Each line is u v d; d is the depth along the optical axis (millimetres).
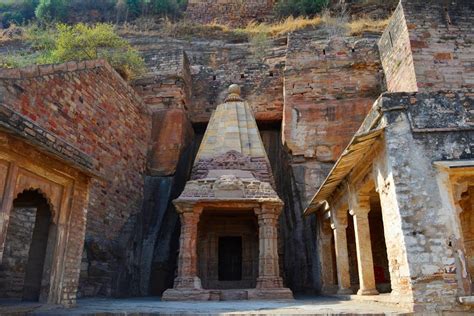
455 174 7031
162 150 16609
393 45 15508
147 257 14086
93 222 11781
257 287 10961
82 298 10680
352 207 9984
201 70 20344
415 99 7539
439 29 14055
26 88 9117
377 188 8133
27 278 6727
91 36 16406
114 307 7297
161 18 27516
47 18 28266
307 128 16109
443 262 6535
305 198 14914
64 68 10875
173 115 17188
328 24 21344
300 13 26594
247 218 14570
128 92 15078
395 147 7270
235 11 28203
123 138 14336
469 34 13961
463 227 9500
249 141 13961
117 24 26750
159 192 15633
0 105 5234
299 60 17531
